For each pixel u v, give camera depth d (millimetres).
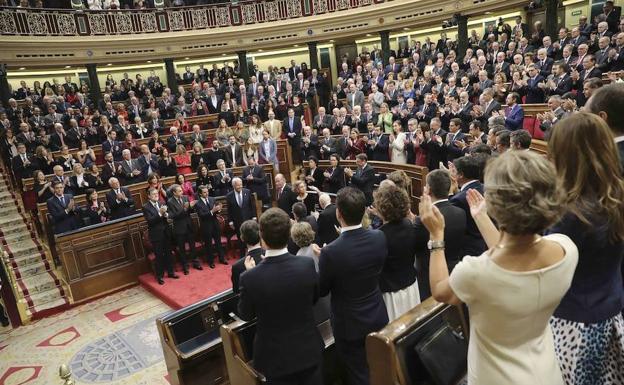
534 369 1428
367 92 12594
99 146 11055
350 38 18078
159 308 6715
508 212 1320
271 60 19375
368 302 2580
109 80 16172
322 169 9695
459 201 3012
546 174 1329
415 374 2199
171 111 13242
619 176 1552
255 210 8102
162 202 7887
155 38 15867
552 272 1373
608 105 1886
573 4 14164
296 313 2465
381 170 8547
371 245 2557
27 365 5504
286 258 2482
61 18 14492
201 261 8094
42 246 8461
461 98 8586
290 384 2480
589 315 1629
